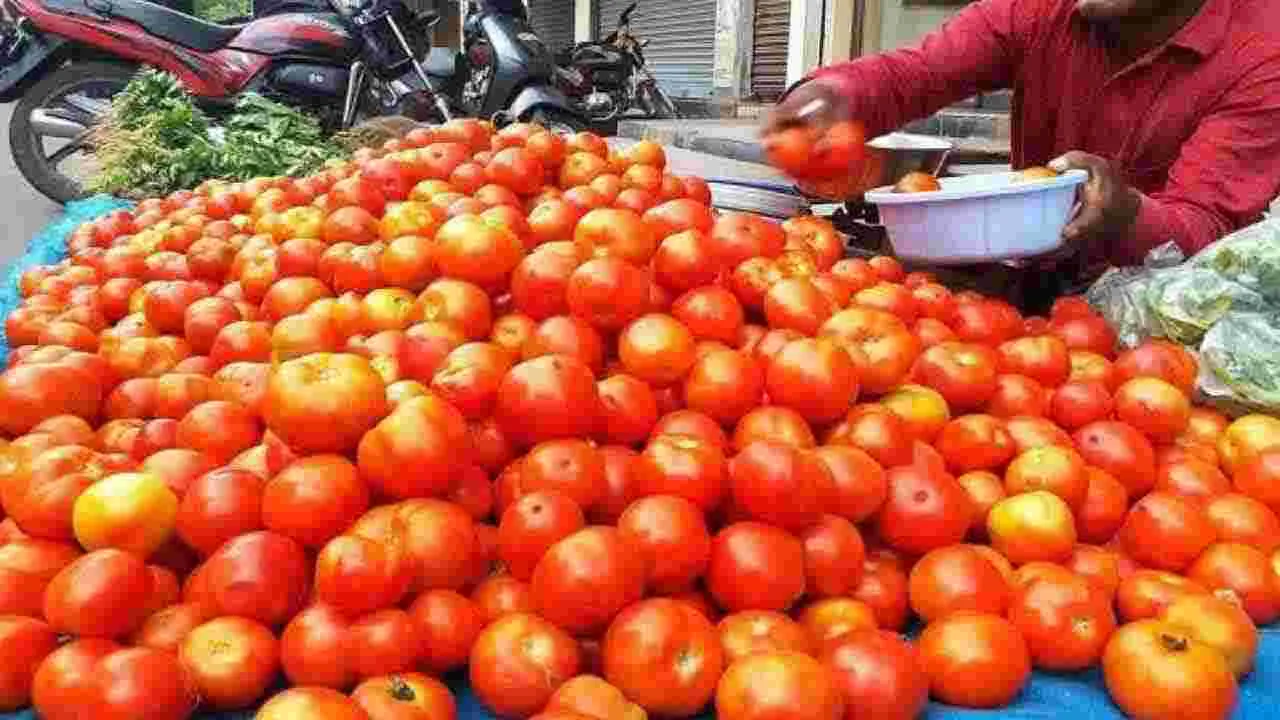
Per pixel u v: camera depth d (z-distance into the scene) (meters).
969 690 1.57
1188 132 2.99
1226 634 1.62
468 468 1.79
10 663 1.50
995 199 2.51
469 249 2.19
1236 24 2.88
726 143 10.26
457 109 9.13
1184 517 1.86
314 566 1.66
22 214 7.47
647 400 1.93
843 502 1.76
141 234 3.49
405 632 1.53
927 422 2.05
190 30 7.29
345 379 1.74
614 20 16.75
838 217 3.92
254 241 2.83
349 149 6.20
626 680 1.50
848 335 2.08
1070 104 3.22
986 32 3.31
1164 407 2.13
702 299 2.12
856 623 1.69
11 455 1.90
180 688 1.46
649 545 1.61
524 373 1.80
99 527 1.64
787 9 13.05
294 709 1.34
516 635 1.54
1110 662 1.59
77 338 2.63
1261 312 2.39
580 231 2.28
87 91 7.31
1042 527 1.81
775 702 1.40
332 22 7.57
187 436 1.94
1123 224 2.61
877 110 3.27
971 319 2.48
